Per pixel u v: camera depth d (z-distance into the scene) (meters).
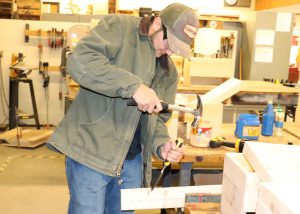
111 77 1.16
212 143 1.89
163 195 1.37
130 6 6.59
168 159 1.50
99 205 1.33
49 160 3.97
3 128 4.99
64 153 1.28
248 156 1.14
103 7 5.95
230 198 1.14
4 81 5.18
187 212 1.30
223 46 4.62
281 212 0.82
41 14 5.56
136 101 1.16
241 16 5.71
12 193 3.08
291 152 1.13
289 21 4.79
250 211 1.03
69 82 3.66
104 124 1.29
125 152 1.31
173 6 1.27
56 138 1.30
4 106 5.24
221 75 3.33
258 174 1.02
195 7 6.87
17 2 5.45
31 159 3.97
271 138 2.15
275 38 4.83
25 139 4.36
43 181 3.37
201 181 2.33
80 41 1.23
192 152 1.80
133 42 1.30
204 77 3.41
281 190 0.88
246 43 5.29
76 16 5.48
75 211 1.34
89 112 1.31
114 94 1.18
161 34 1.27
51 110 5.34
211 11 6.80
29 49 5.15
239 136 2.07
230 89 2.13
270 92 3.37
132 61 1.29
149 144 1.49
